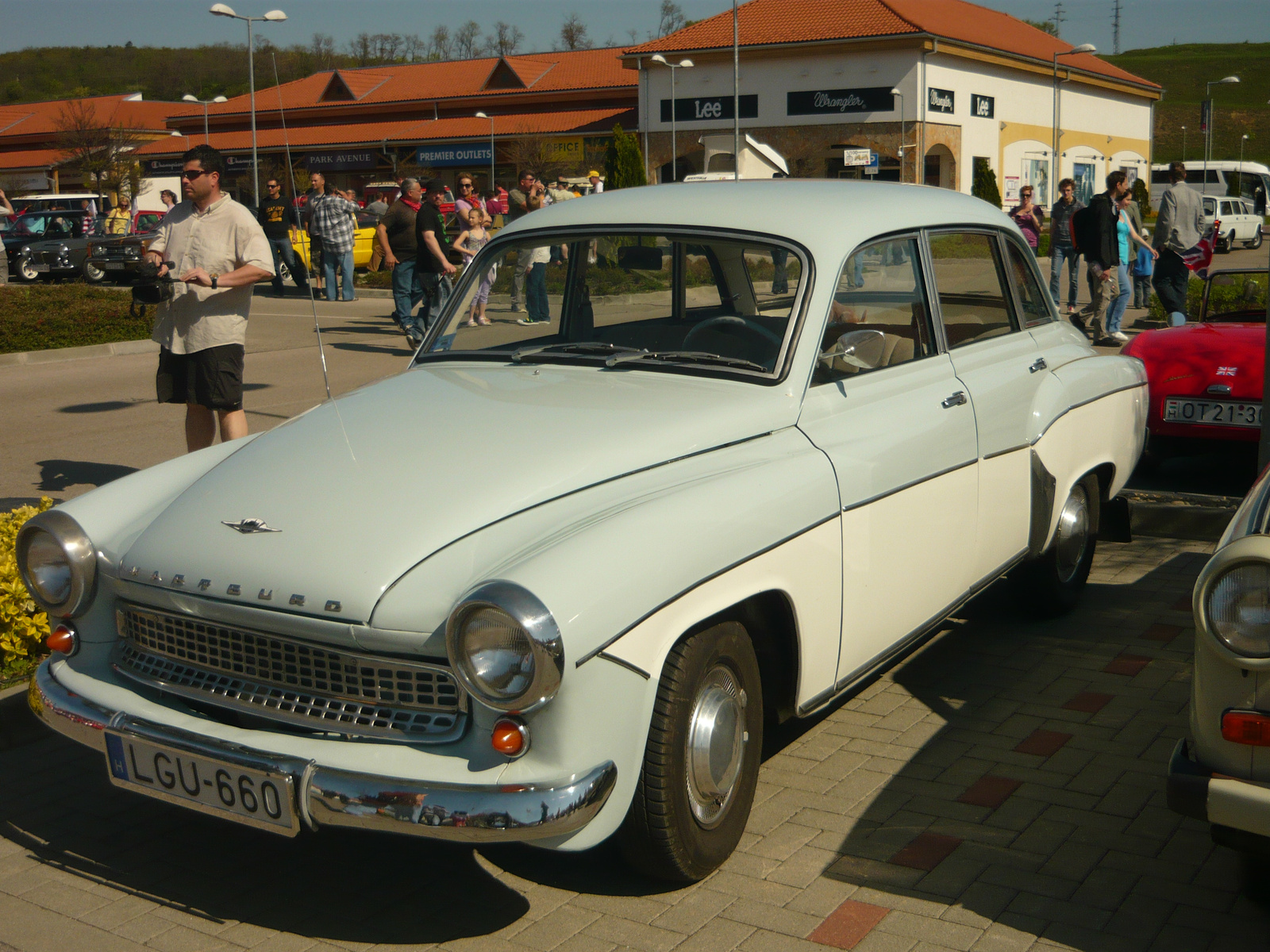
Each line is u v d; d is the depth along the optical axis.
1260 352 7.08
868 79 38.25
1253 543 2.70
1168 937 3.03
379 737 2.87
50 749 4.35
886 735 4.26
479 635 2.67
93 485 7.74
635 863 3.17
